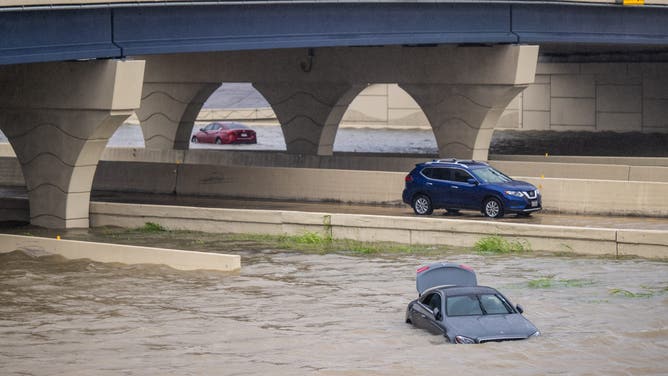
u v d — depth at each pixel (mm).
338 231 51594
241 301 37469
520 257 45531
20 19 47156
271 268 44188
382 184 64562
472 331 28891
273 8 57781
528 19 73062
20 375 27094
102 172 77812
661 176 66875
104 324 33906
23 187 81875
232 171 71562
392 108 134375
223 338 31375
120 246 45812
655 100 113125
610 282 39125
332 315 34625
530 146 101812
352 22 62281
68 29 49688
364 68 82250
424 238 49469
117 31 52250
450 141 77938
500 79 74250
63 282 41719
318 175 67438
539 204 55938
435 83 77938
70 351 30031
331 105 85875
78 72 55344
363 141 116938
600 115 116938
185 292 39406
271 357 28422
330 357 28094
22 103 57719
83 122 56156
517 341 28688
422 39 66375
